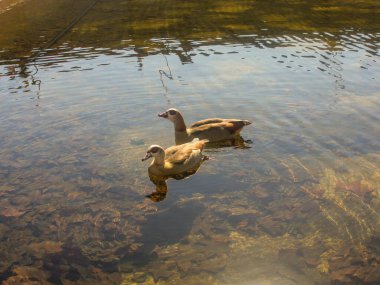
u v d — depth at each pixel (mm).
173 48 18625
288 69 15492
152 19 24672
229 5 27953
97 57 17656
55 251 7094
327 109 12219
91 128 11570
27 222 7816
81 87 14359
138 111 12539
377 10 25359
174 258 6875
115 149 10461
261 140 10688
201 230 7492
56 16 26203
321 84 14016
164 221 7762
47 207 8242
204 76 15031
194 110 12469
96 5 29750
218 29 21750
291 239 7215
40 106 13000
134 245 7184
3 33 22391
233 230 7469
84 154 10234
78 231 7551
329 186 8641
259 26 22062
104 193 8680
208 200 8367
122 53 18109
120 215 7961
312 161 9586
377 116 11680
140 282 6430
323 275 6453
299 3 28062
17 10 28703
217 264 6734
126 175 9367
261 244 7125
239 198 8383
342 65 15789
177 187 8891
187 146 10227
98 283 6430
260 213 7895
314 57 16781
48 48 19281
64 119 12094
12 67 16734
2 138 11062
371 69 15305
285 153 10008
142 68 16047
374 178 8844
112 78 15086
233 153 10203
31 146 10648
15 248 7180
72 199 8484
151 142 10875
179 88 14023
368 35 19797
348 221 7594
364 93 13266
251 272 6570
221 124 11109
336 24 22125
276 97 13125
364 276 6383
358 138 10531
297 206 8047
